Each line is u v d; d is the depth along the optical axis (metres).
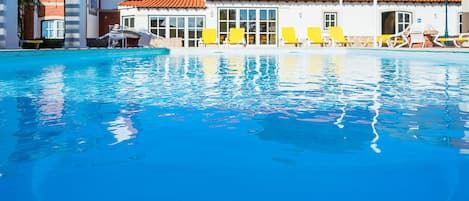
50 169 2.36
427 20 24.95
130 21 24.27
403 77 7.96
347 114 4.14
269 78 7.84
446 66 10.62
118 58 14.70
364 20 24.86
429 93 5.67
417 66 10.70
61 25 27.73
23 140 3.05
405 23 24.98
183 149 2.81
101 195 1.97
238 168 2.38
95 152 2.73
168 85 6.64
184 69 9.97
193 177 2.22
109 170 2.35
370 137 3.14
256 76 8.25
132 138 3.12
